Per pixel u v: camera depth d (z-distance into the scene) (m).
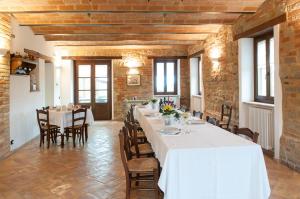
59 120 6.07
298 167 4.18
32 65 6.76
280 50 4.53
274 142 4.80
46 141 6.73
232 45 6.36
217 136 3.23
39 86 7.56
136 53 10.45
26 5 4.95
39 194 3.47
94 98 10.69
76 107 6.99
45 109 6.70
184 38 8.30
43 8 5.01
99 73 10.68
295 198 3.24
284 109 4.53
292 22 4.19
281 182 3.74
